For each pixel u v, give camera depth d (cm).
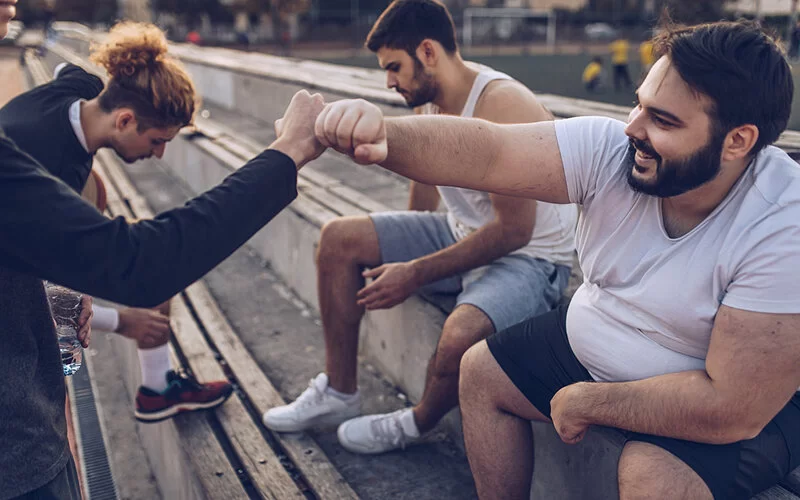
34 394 111
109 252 98
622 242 130
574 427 132
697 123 110
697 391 118
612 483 158
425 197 248
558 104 416
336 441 227
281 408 229
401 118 135
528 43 4025
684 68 108
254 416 240
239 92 788
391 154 131
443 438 228
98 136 143
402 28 201
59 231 95
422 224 228
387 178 455
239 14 4234
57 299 146
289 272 377
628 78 1719
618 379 137
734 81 106
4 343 106
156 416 232
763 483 126
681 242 123
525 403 153
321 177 425
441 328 230
